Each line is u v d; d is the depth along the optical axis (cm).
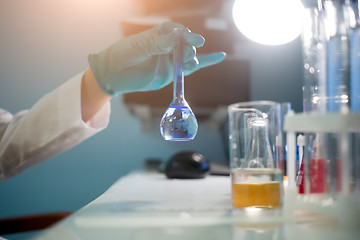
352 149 49
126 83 100
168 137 70
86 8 222
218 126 216
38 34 218
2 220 99
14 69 215
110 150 217
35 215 104
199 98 168
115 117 218
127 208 59
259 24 112
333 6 60
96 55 100
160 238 44
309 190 54
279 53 209
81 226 50
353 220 46
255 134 63
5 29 215
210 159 216
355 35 59
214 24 164
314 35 66
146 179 119
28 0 218
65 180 213
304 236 43
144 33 93
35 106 108
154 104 166
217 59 99
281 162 62
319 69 62
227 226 50
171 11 153
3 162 108
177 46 77
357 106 58
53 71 218
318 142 53
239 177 60
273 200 59
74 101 100
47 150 104
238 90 168
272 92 209
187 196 76
